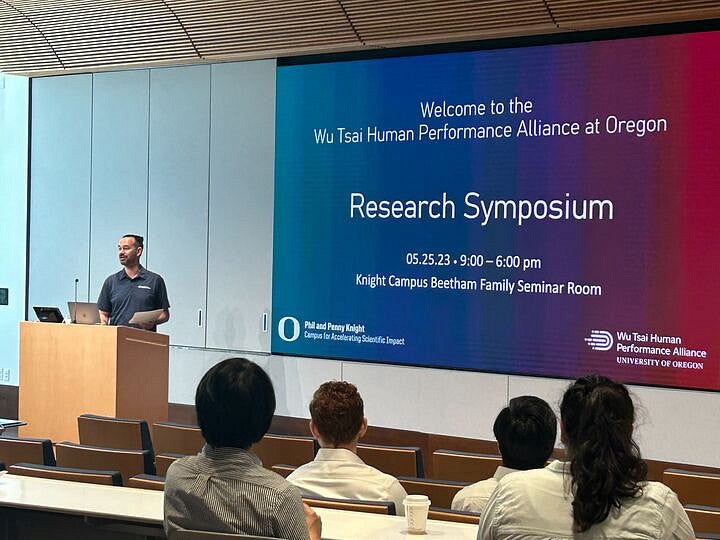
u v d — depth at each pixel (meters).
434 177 8.31
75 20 9.48
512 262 7.97
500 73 7.99
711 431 7.20
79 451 4.20
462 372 8.23
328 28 8.45
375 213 8.60
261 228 9.22
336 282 8.82
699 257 7.21
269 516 2.36
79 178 10.16
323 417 3.47
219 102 9.41
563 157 7.73
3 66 10.16
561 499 2.10
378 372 8.62
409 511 2.79
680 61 7.26
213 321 9.48
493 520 2.14
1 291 10.52
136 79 9.84
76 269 10.18
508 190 7.98
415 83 8.38
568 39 7.71
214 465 2.42
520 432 3.23
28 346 7.56
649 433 7.41
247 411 2.41
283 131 9.05
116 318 8.33
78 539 3.27
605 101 7.55
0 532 3.31
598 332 7.62
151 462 4.18
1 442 4.27
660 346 7.38
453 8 7.84
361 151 8.66
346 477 3.42
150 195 9.78
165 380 7.63
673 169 7.30
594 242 7.62
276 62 9.09
